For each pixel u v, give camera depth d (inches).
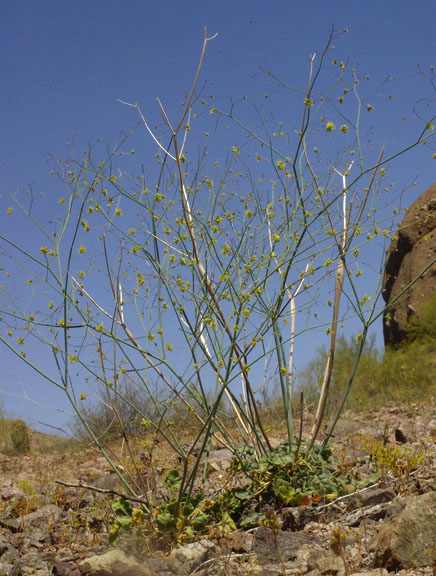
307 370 410.9
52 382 147.3
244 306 156.5
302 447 177.2
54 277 151.0
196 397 160.4
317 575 107.6
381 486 161.2
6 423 444.5
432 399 343.9
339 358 452.1
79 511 166.9
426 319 510.0
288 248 168.2
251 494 162.4
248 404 174.4
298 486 161.3
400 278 572.4
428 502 122.3
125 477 188.9
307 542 129.0
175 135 166.1
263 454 177.5
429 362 444.5
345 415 330.6
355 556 115.4
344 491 159.6
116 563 122.0
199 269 163.2
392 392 408.2
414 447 203.6
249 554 128.0
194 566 123.6
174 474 168.1
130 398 314.0
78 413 149.6
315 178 177.6
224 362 156.0
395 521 113.7
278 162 168.9
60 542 151.4
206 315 156.6
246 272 165.3
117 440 324.5
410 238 570.9
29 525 165.9
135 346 153.2
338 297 179.9
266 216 178.9
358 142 173.2
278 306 162.1
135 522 140.5
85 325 150.6
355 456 200.4
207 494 178.2
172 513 142.4
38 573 128.6
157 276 161.9
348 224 179.2
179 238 171.2
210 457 230.2
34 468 298.2
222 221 173.8
